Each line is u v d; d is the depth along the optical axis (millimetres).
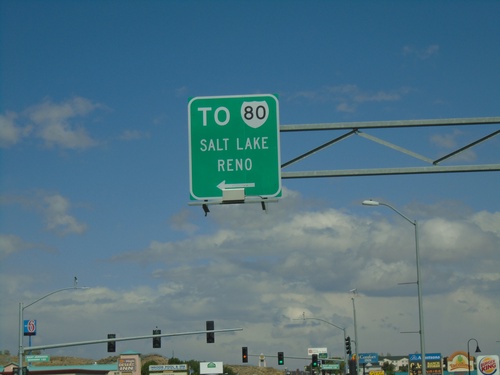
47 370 105688
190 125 18922
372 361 118812
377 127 19172
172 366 132875
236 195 18562
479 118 19094
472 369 119375
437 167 19094
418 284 43438
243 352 77938
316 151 19156
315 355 89438
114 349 62312
